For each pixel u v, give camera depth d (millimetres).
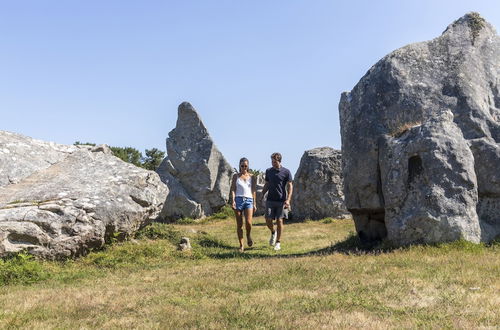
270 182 13227
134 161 50562
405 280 6602
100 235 10570
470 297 5535
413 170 10914
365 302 5480
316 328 4441
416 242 10461
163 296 6145
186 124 30578
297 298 5754
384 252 10508
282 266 8383
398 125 11914
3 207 10047
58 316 5258
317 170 24734
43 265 9297
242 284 6785
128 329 4633
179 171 29438
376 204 11922
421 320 4672
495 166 10930
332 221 22562
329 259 9273
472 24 13000
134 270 9242
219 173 30281
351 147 12586
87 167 12734
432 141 10688
